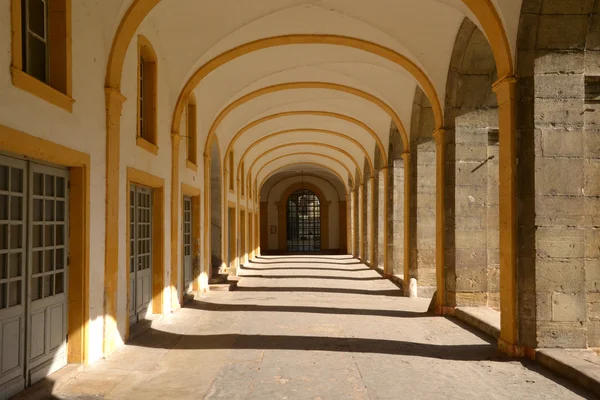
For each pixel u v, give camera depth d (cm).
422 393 557
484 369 655
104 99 695
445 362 691
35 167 541
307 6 1014
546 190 705
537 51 709
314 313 1101
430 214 1410
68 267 621
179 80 1088
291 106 1859
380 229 2277
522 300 716
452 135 1081
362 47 1122
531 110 709
